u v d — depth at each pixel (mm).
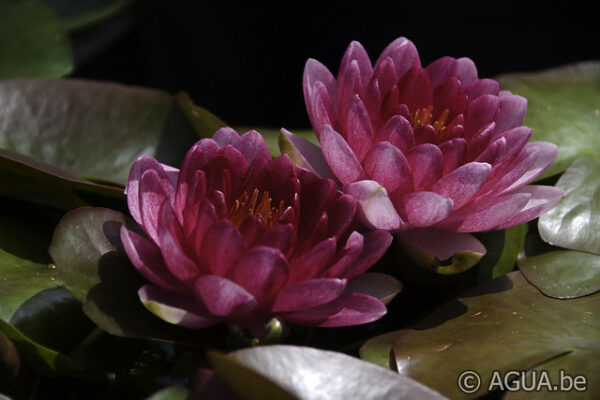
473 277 1239
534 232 1246
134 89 1312
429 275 1245
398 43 1240
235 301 1147
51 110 1292
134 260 1157
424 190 1196
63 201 1253
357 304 1169
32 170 1219
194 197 1163
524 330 1188
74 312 1194
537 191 1220
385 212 1184
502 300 1209
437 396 1132
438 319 1200
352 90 1210
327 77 1236
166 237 1145
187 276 1154
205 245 1153
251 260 1146
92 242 1183
